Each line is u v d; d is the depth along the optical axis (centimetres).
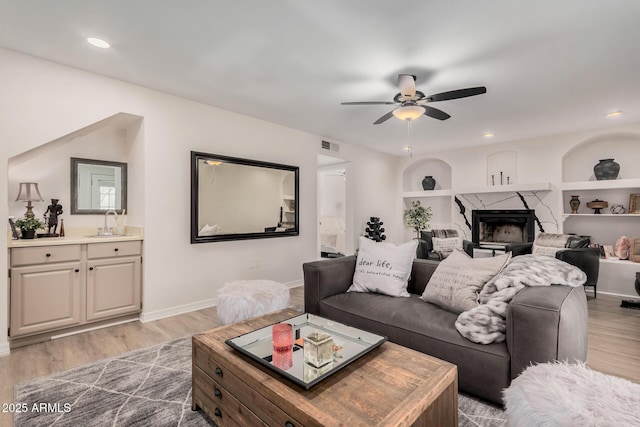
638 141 454
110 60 262
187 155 348
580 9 193
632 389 117
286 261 452
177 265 341
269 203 429
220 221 376
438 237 538
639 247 431
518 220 546
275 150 438
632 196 449
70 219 319
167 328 299
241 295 257
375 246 286
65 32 221
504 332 177
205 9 195
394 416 106
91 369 219
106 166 340
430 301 235
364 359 146
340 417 105
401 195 694
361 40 230
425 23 209
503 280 193
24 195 275
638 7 190
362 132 489
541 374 130
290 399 116
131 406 178
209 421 166
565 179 513
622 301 387
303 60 260
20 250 251
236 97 343
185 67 274
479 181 584
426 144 573
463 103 356
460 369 182
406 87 263
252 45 238
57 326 269
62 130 268
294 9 195
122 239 305
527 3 188
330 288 271
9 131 245
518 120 422
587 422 102
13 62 247
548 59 255
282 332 149
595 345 261
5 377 209
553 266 201
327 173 820
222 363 150
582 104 359
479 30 216
